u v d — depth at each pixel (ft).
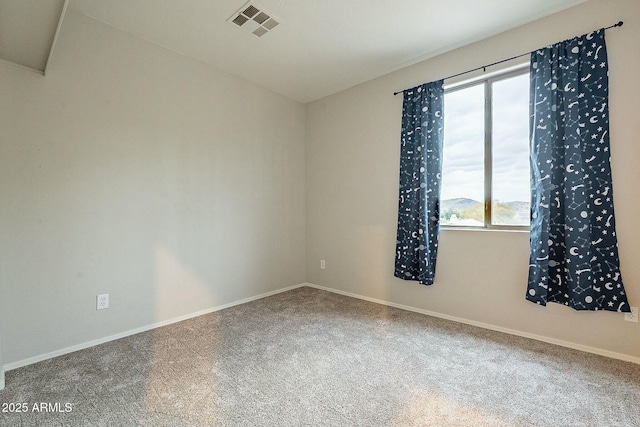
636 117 6.58
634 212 6.61
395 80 10.62
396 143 10.64
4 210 6.45
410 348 7.41
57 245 7.13
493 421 4.87
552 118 7.43
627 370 6.32
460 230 9.12
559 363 6.64
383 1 7.13
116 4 7.11
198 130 9.82
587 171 7.02
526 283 8.02
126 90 8.21
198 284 9.82
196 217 9.77
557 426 4.77
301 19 7.77
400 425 4.80
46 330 6.97
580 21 7.22
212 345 7.60
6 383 5.91
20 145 6.63
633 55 6.61
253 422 4.86
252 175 11.49
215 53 9.39
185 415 5.01
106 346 7.54
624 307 6.67
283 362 6.75
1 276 6.42
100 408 5.18
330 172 12.69
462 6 7.32
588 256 6.93
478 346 7.50
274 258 12.34
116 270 8.04
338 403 5.33
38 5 4.81
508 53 8.27
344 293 12.23
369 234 11.43
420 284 10.03
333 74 10.88
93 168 7.65
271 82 11.52
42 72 6.91
